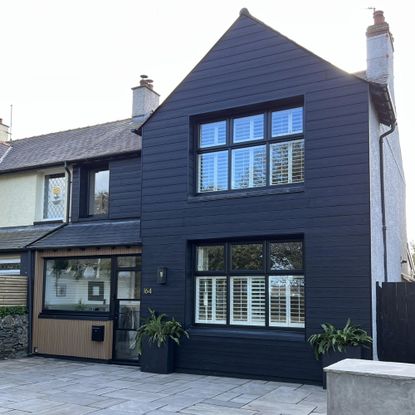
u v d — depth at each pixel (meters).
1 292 12.12
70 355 11.99
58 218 14.27
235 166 10.45
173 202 10.78
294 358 9.03
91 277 12.32
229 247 10.27
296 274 9.48
